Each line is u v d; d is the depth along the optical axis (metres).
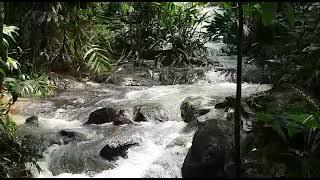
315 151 2.80
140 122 4.89
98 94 5.88
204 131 3.50
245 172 2.74
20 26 6.21
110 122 4.89
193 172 3.28
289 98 4.16
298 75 4.62
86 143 4.34
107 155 4.14
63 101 5.57
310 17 5.81
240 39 2.15
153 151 4.22
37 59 6.15
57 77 6.34
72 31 6.55
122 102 5.47
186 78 6.44
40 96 5.62
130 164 4.06
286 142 2.73
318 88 4.30
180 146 4.16
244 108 4.32
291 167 2.47
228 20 7.75
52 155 4.17
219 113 4.52
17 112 5.17
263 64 6.58
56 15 6.06
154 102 5.32
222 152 3.24
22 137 4.33
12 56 5.98
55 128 4.75
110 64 6.45
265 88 5.75
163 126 4.77
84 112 5.18
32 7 6.09
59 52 6.64
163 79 6.46
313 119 2.58
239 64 2.18
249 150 2.94
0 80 4.27
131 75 6.58
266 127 3.09
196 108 4.83
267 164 2.60
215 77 6.46
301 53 5.00
